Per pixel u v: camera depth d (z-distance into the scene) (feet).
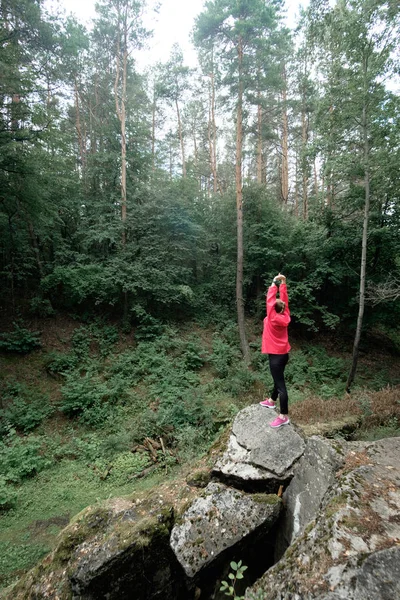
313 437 12.46
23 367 32.89
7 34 27.84
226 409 29.53
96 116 56.54
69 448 24.54
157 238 44.96
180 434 24.57
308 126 54.95
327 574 6.55
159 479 20.70
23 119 28.45
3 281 41.52
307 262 47.75
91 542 10.84
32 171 29.17
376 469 9.96
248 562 11.09
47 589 10.19
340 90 33.32
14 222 39.04
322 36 33.65
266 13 34.06
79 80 53.01
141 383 32.76
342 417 22.26
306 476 11.19
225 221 51.93
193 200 55.26
